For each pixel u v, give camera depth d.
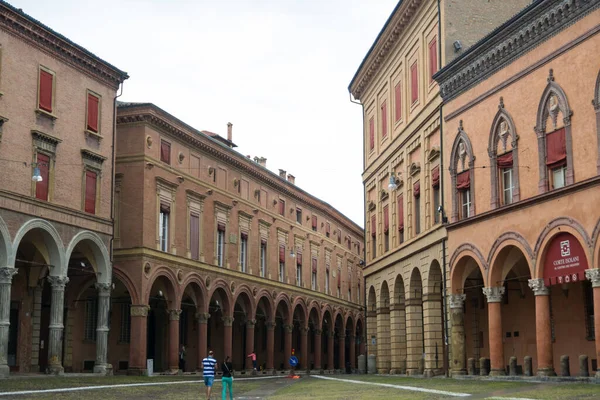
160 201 57.88
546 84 34.78
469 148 40.81
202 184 64.25
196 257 62.69
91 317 59.25
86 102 50.06
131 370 53.94
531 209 35.34
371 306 62.78
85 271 51.09
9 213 42.72
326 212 95.56
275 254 78.94
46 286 56.28
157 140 57.94
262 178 76.00
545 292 34.50
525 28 35.81
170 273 58.16
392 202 55.19
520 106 36.66
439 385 34.94
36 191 45.19
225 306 67.56
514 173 36.91
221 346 72.94
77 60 49.06
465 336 46.31
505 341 43.19
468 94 41.12
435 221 45.91
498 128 38.50
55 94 47.16
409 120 51.06
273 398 31.95
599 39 31.70
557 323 39.06
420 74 48.47
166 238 58.66
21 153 44.12
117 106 56.62
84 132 49.72
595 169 31.78
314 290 89.25
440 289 46.19
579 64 32.81
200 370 62.16
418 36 49.16
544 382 32.69
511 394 26.34
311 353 94.81
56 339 46.41
